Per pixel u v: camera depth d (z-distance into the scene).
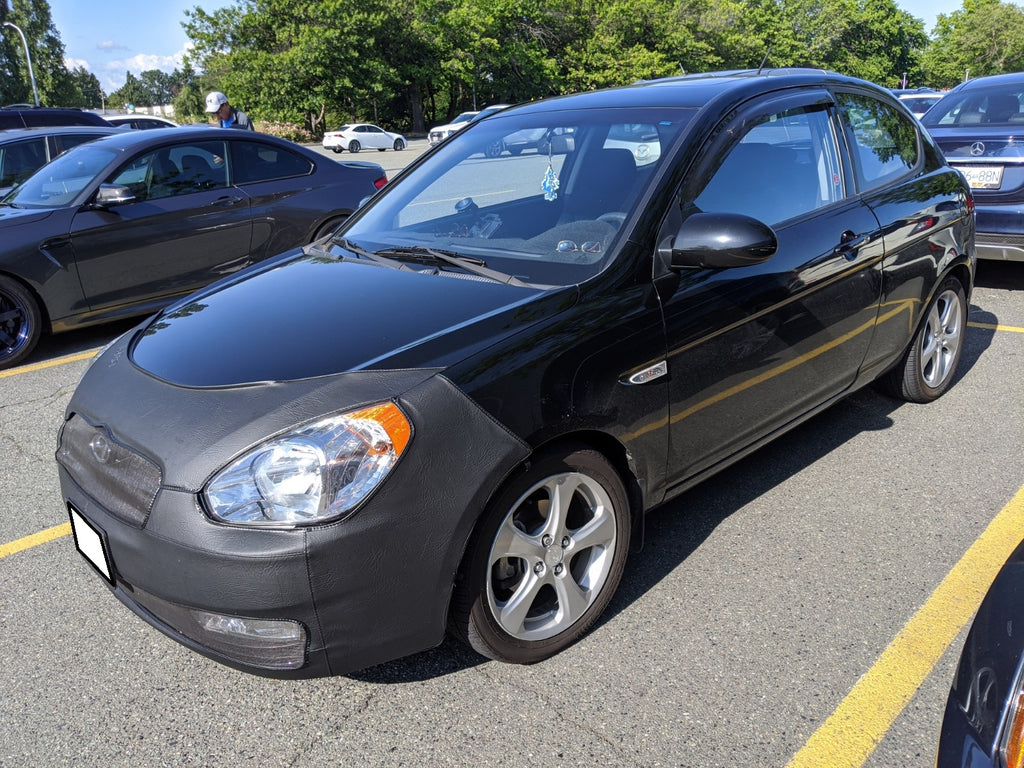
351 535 1.95
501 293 2.50
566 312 2.39
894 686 2.32
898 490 3.43
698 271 2.72
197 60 48.03
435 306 2.44
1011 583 1.50
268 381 2.14
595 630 2.60
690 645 2.52
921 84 83.44
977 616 1.51
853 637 2.54
